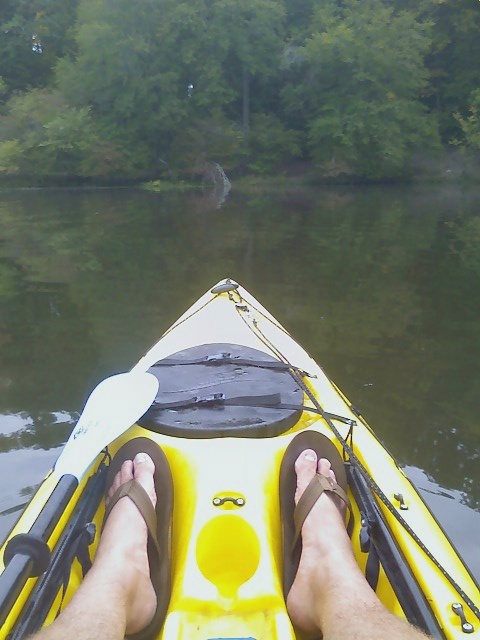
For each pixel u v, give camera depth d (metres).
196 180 20.98
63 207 13.48
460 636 1.18
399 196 16.73
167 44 20.00
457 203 14.61
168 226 10.12
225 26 20.28
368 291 5.61
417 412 3.13
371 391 3.38
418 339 4.25
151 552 1.46
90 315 4.87
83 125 20.08
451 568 1.39
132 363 3.83
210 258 7.20
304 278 6.12
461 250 7.73
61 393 3.38
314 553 1.40
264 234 9.17
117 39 19.98
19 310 5.03
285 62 20.62
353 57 19.73
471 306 5.10
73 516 1.55
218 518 1.46
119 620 1.17
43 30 25.08
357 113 19.88
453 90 22.00
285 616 1.26
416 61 20.16
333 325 4.55
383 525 1.51
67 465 1.63
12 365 3.79
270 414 1.82
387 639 1.08
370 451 1.88
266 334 2.95
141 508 1.47
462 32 21.56
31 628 1.23
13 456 2.72
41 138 19.86
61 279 6.13
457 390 3.39
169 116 20.31
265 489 1.57
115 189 19.45
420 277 6.19
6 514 2.32
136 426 1.82
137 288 5.72
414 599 1.27
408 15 20.39
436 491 2.49
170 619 1.26
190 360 2.17
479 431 2.94
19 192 18.27
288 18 22.91
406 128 20.41
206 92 20.55
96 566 1.33
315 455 1.65
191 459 1.65
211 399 1.85
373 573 1.47
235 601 1.29
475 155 20.53
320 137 20.38
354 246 8.05
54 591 1.36
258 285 5.82
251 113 22.28
